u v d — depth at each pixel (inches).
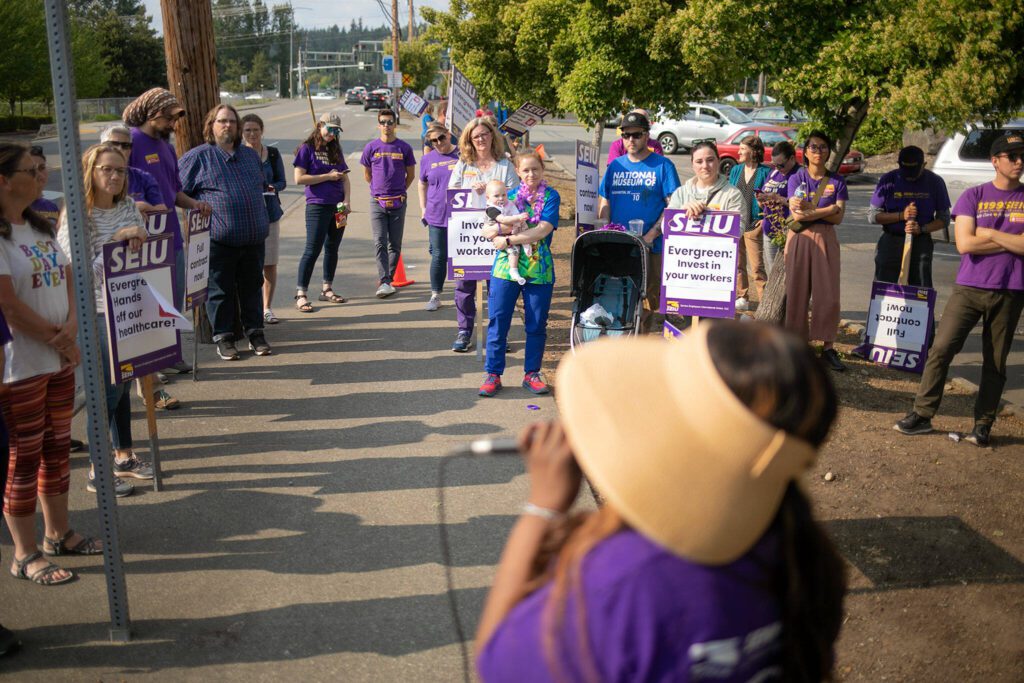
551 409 249.6
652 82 426.3
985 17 250.4
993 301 223.8
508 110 687.1
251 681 130.1
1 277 144.5
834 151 328.5
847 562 171.2
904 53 264.1
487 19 625.6
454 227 277.7
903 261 285.7
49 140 1488.7
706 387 45.0
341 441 224.5
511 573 53.5
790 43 287.7
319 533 176.2
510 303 254.1
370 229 577.0
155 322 177.3
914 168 294.5
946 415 261.3
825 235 291.7
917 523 188.2
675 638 44.9
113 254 165.8
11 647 135.2
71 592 154.2
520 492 195.6
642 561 45.6
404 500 191.2
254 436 227.6
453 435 228.8
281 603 150.9
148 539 173.5
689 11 297.4
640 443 45.9
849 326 360.8
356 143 1369.3
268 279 335.0
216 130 276.2
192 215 256.4
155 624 144.4
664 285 245.6
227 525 179.5
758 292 386.3
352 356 298.2
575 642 45.8
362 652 137.6
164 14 297.3
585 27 426.6
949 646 144.9
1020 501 200.5
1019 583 165.6
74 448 216.1
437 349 307.7
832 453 226.2
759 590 47.7
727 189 281.7
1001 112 280.4
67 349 156.1
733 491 44.8
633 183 299.6
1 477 136.5
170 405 246.8
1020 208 217.2
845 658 141.1
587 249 270.4
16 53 1782.7
